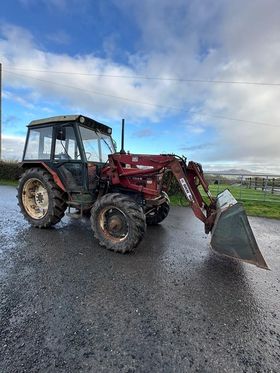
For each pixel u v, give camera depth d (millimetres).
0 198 6895
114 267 2641
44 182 3904
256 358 1461
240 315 1885
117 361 1388
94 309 1862
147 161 3357
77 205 3750
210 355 1467
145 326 1697
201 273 2607
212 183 8617
